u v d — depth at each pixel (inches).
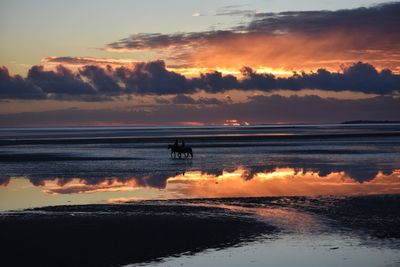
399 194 904.3
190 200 868.0
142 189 1029.8
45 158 1876.2
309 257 516.1
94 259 517.7
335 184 1083.9
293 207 782.5
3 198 932.0
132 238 597.3
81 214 742.5
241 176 1246.3
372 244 560.7
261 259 512.7
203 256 524.4
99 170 1401.3
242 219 694.5
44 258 522.0
